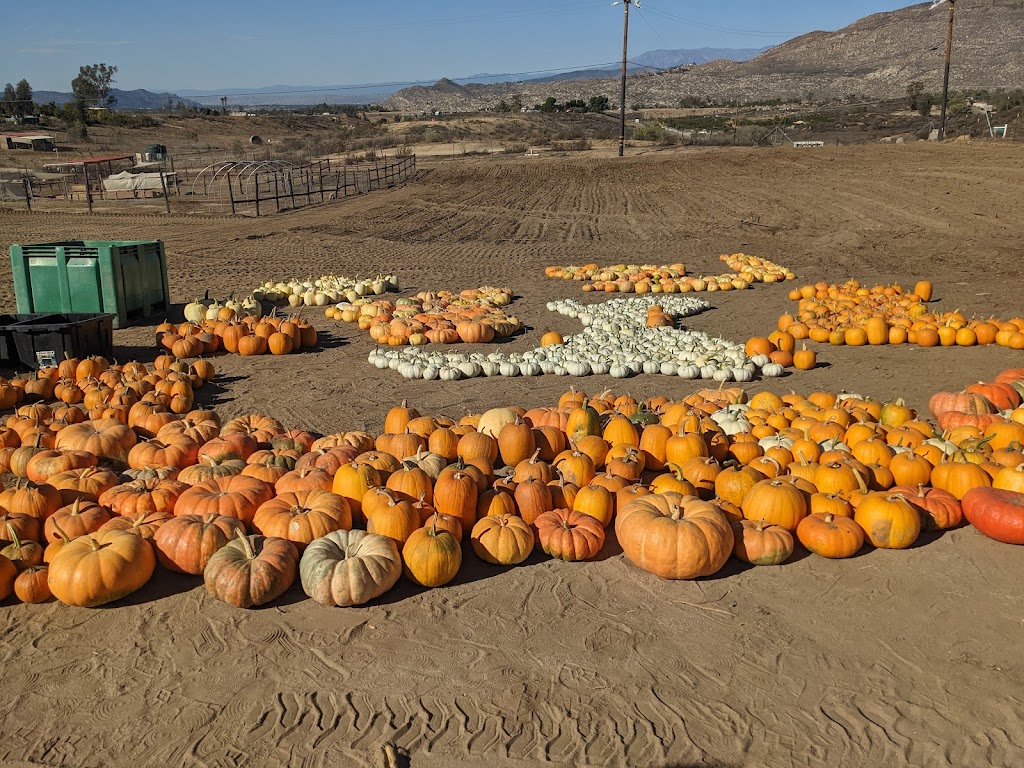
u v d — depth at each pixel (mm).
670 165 25203
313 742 2303
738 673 2582
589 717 2398
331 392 5684
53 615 2938
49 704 2471
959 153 22422
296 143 42438
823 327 7258
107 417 4656
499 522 3287
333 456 3742
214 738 2322
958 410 4617
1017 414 4359
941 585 3070
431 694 2500
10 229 14617
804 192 18781
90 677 2594
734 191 19703
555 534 3266
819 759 2232
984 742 2281
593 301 9242
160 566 3230
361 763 2225
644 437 4125
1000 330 6887
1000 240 12398
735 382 5941
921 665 2611
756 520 3365
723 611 2922
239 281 10281
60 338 5848
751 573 3184
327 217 17109
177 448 4051
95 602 2930
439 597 3033
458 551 3117
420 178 25344
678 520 3107
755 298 9305
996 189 16812
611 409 4637
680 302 8648
